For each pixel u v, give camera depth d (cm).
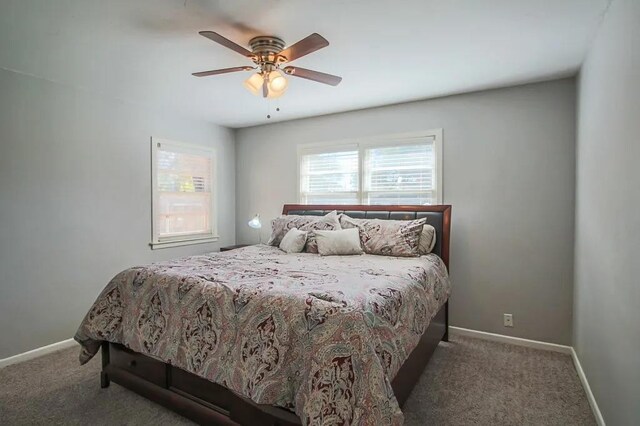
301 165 432
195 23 201
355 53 243
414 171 359
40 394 226
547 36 217
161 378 203
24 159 279
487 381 242
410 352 185
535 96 299
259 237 470
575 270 277
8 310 271
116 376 226
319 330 149
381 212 356
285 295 168
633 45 148
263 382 152
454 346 305
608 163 184
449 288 308
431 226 325
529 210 303
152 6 183
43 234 291
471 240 328
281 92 232
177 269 225
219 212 464
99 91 323
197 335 183
